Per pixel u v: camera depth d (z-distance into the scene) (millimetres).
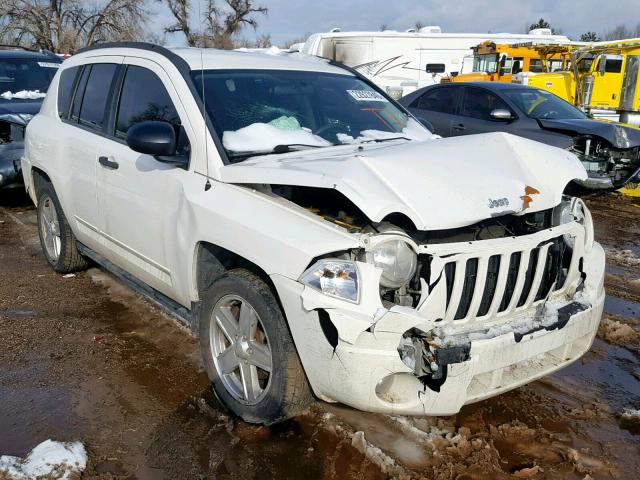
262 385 3303
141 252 4055
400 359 2643
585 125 8828
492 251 2865
